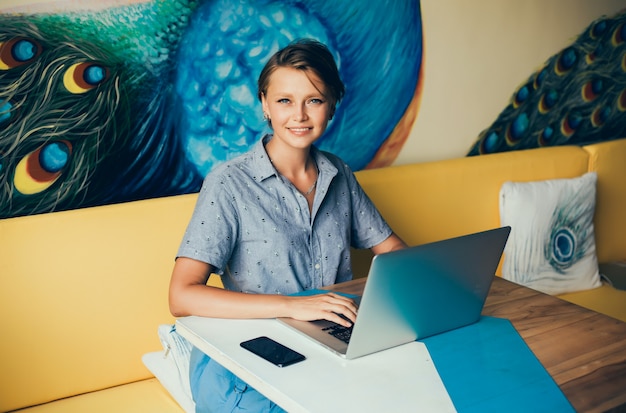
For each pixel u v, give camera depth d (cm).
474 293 151
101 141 206
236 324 154
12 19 188
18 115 193
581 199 277
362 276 238
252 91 230
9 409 187
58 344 191
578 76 307
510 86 290
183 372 180
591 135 318
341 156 251
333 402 121
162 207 202
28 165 196
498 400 123
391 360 138
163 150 217
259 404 151
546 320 159
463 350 143
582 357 140
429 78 267
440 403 122
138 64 208
